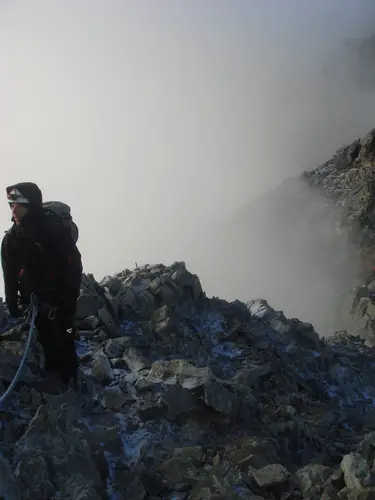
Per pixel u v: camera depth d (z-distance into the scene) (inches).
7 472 136.2
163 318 280.4
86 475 143.9
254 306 356.5
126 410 194.9
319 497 150.6
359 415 245.4
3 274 173.6
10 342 209.3
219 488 150.5
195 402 197.5
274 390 244.4
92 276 299.1
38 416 157.2
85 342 248.7
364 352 351.9
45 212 167.3
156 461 167.9
